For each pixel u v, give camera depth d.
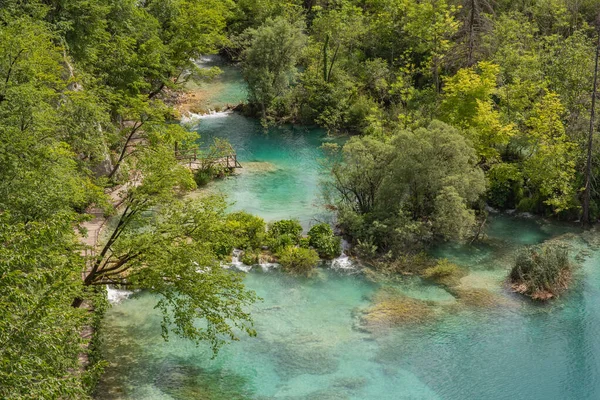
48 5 41.22
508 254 37.22
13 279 15.37
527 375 27.23
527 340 29.55
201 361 27.53
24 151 25.03
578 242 38.72
